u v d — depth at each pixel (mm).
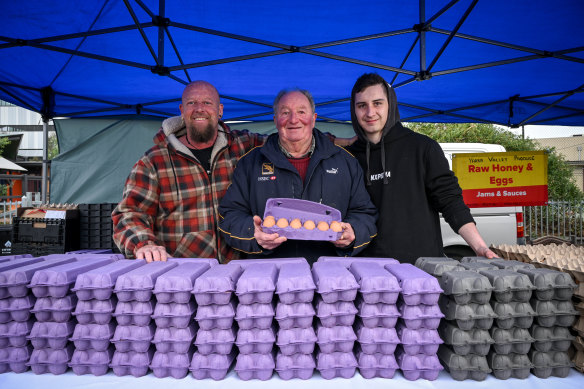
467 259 1546
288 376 1146
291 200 1676
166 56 4457
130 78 4957
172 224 2277
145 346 1164
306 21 3822
